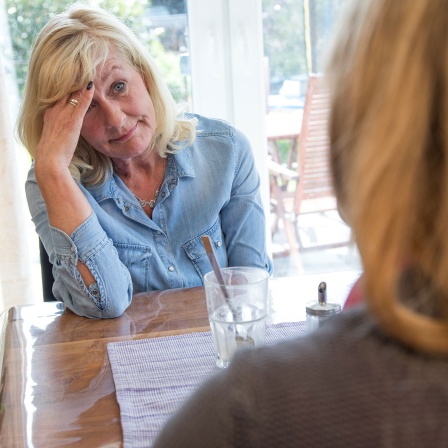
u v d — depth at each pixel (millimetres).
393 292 445
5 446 895
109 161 1602
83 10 1540
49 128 1484
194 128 1688
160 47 2596
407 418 443
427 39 436
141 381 1052
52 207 1423
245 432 472
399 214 439
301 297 1374
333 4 2611
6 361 1151
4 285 2438
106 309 1341
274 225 2840
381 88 446
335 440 451
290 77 2678
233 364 502
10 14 2504
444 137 433
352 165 468
